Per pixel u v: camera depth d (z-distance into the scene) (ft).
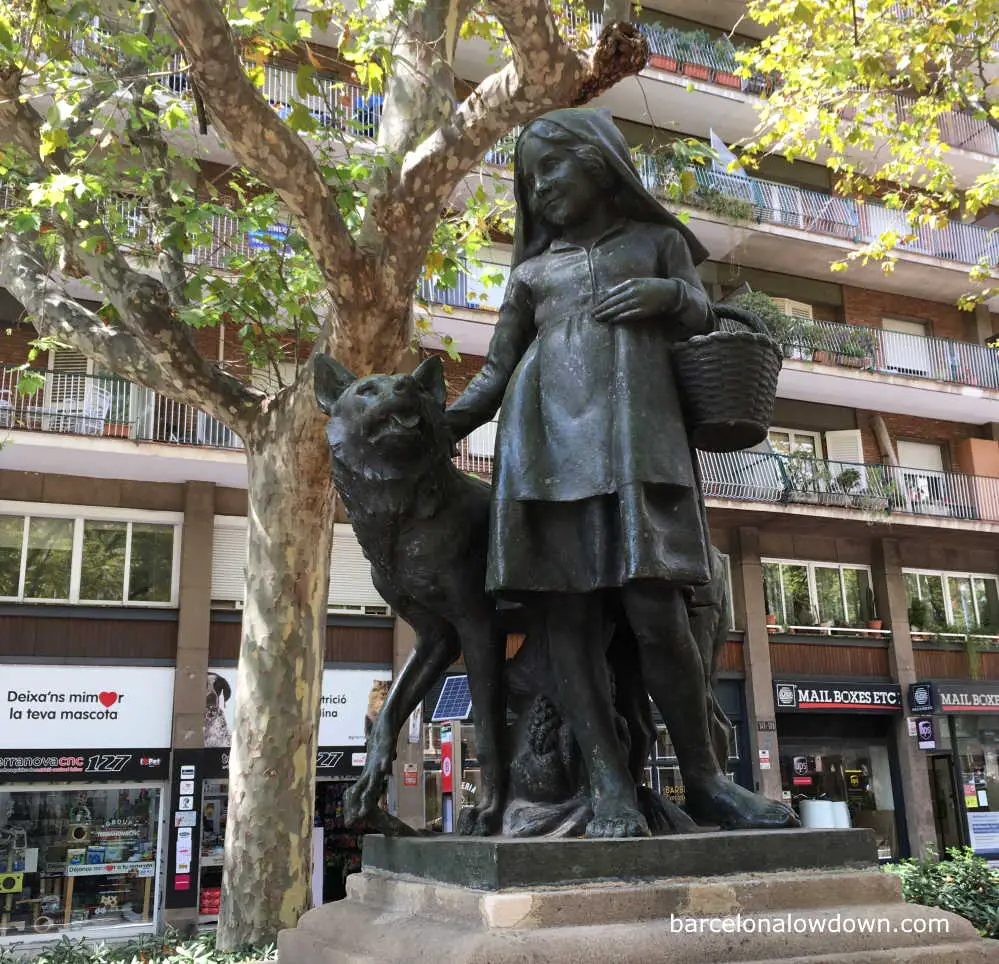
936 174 42.68
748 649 63.21
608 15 21.09
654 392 8.66
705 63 65.46
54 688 49.88
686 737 8.89
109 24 27.25
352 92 50.49
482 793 9.27
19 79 24.63
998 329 80.28
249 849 27.30
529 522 8.60
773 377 9.17
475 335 58.03
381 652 56.24
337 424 8.73
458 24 26.12
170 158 30.45
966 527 68.44
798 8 35.76
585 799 8.78
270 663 28.07
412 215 23.34
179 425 52.08
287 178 21.06
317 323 29.17
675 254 9.59
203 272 27.43
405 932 7.29
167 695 51.90
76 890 48.19
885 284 74.84
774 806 8.58
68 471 52.49
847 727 66.95
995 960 7.15
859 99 38.52
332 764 53.36
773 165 74.08
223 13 19.93
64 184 24.22
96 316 30.40
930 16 33.78
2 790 47.93
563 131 9.60
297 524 28.17
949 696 65.36
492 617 9.15
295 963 8.92
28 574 51.37
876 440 71.97
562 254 9.63
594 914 6.76
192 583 52.90
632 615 8.52
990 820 65.92
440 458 8.89
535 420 8.89
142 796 50.60
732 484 62.34
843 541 69.31
